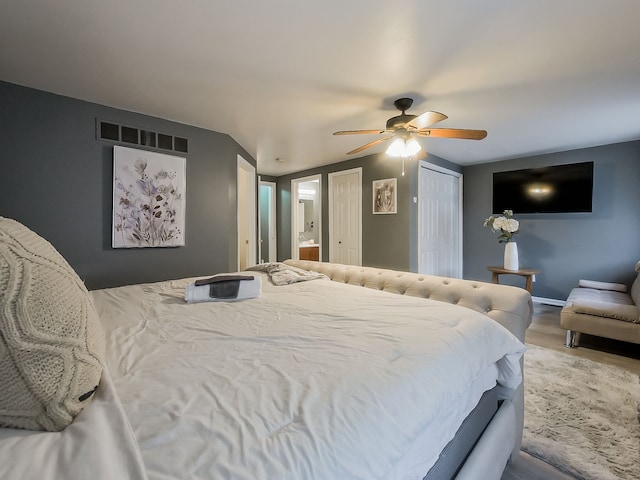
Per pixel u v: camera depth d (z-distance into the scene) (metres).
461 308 1.44
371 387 0.78
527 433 1.73
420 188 4.39
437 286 1.90
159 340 1.10
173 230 3.06
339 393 0.75
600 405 1.98
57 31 1.67
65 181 2.50
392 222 4.35
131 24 1.62
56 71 2.11
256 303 1.59
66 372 0.60
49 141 2.43
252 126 3.22
